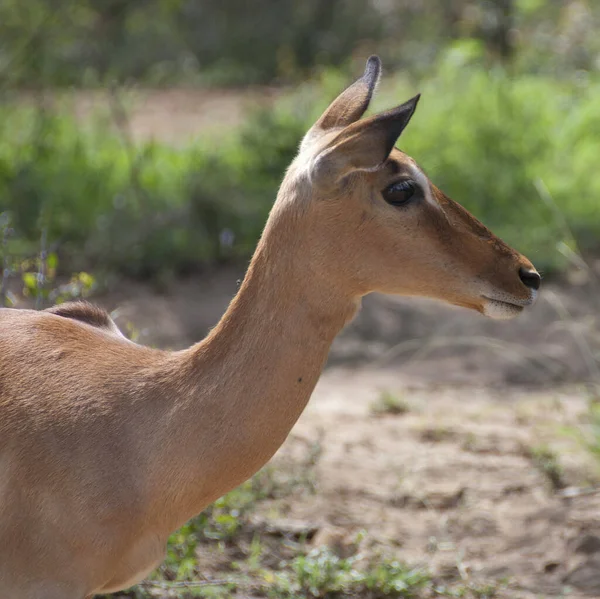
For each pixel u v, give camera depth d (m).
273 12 40.91
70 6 28.06
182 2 34.69
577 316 17.67
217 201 20.70
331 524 11.01
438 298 7.05
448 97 26.52
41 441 6.71
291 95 30.22
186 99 34.81
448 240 6.92
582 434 13.23
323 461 12.41
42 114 24.69
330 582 9.60
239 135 25.30
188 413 6.82
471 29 34.81
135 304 17.95
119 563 6.80
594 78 29.20
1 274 14.73
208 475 6.84
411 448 12.96
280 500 11.45
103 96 33.06
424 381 15.65
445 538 10.94
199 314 17.72
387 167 6.78
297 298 6.86
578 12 34.12
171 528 6.94
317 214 6.76
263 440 6.88
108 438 6.75
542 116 25.66
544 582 10.17
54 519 6.63
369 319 17.89
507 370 16.05
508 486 11.98
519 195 22.03
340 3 40.50
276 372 6.85
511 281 7.06
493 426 13.77
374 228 6.79
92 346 7.21
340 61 37.97
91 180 21.77
